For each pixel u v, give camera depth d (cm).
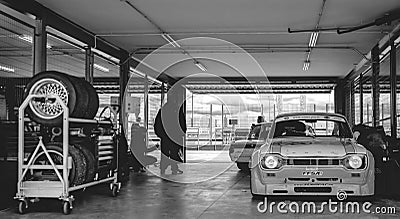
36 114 613
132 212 589
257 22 910
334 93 1831
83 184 640
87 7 805
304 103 2081
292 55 1280
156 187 862
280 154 611
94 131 690
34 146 636
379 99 1121
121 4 786
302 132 727
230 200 684
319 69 1570
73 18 882
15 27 755
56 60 1140
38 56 773
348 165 595
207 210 598
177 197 725
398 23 885
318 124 735
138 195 751
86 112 658
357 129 827
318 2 770
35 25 778
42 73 627
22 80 757
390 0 756
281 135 723
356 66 1481
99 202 677
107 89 1764
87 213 585
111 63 1234
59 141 654
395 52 948
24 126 632
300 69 1569
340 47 1151
